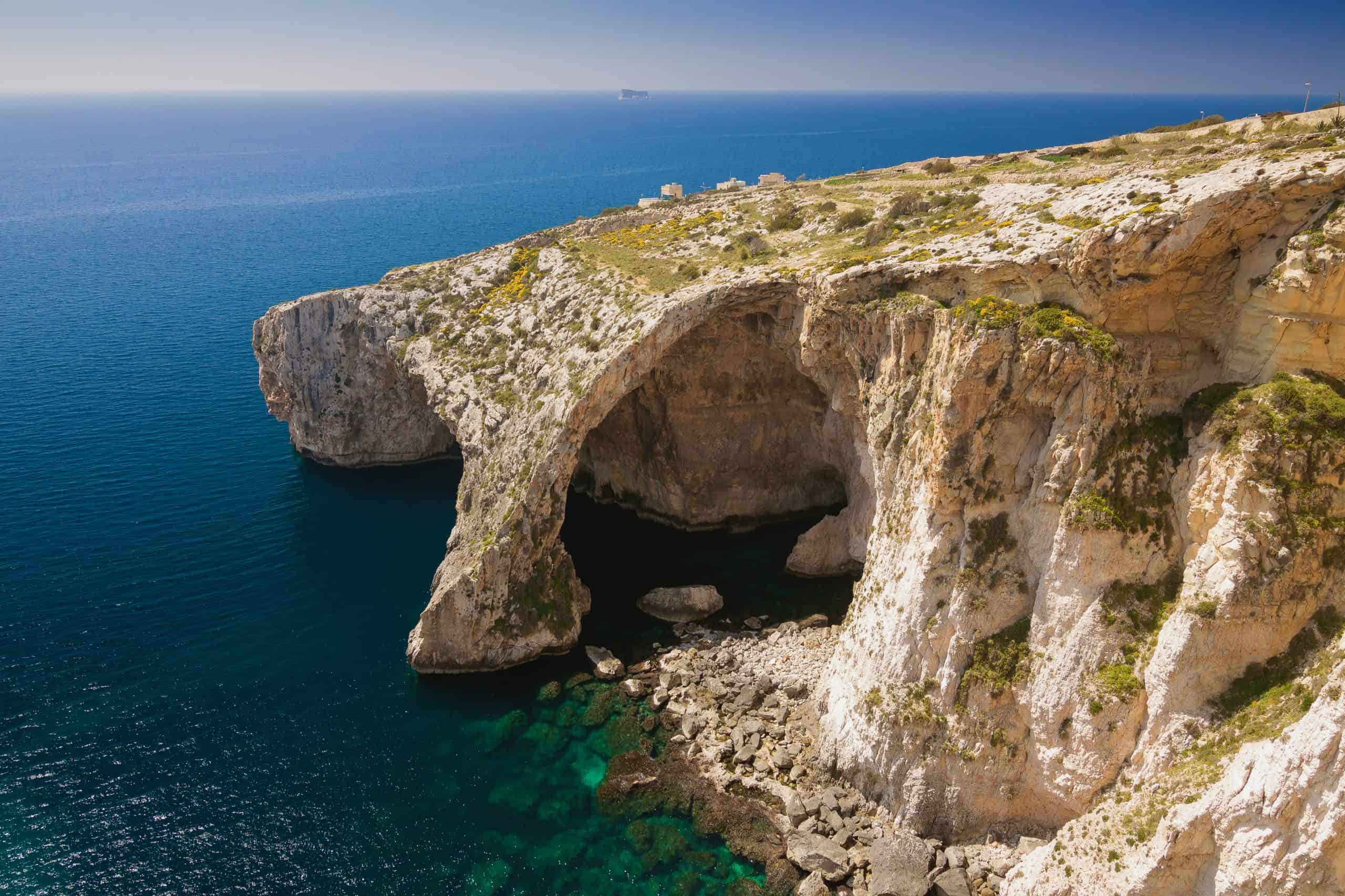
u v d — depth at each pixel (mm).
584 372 53875
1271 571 28312
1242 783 25812
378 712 45062
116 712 44094
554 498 51656
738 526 66125
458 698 46562
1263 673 28781
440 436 80750
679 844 36844
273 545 62156
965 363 34250
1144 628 31469
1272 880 24531
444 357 67750
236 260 172625
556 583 51750
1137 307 32375
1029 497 34656
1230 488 29234
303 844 36844
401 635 51375
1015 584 34625
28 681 46031
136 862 35750
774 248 61500
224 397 93625
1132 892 27875
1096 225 33781
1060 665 32688
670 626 53000
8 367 101188
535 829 37781
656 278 61656
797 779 39750
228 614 52875
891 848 34594
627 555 62094
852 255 49969
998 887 33156
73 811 38062
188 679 46750
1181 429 32188
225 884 34875
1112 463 32125
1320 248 28078
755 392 62625
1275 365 30016
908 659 36812
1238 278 31375
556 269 70375
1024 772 34125
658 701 45594
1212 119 66812
